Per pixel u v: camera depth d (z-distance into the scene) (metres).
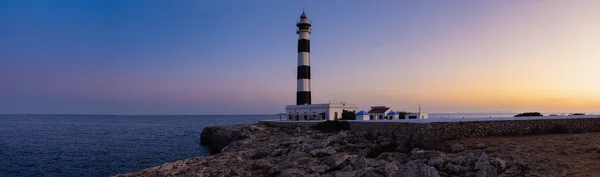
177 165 37.62
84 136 111.50
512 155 32.56
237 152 46.19
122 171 51.50
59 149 75.69
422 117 84.44
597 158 30.42
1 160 60.66
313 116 88.44
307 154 40.31
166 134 120.31
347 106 90.62
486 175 26.70
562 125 51.44
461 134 46.25
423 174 25.12
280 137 65.06
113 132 132.00
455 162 30.25
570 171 26.77
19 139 98.75
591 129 53.09
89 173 50.03
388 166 27.22
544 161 29.72
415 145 40.69
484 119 52.06
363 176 26.83
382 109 90.81
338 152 40.62
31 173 50.16
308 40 95.00
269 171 33.97
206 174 33.06
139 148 77.31
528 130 49.91
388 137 51.75
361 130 61.09
